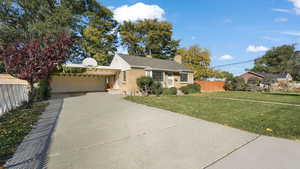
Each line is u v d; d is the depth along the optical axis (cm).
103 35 2489
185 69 2016
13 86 754
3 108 632
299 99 1179
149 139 385
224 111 700
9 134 409
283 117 586
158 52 3384
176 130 453
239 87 2250
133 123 527
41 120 560
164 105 860
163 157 293
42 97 1127
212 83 2292
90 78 2008
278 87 2588
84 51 2367
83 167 258
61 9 1898
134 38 3145
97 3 2411
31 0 1705
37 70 773
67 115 641
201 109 746
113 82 1962
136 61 1738
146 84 1459
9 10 1681
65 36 895
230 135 410
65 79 1820
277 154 303
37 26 1537
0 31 1438
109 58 2602
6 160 278
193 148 332
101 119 579
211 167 258
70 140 378
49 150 322
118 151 319
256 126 480
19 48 734
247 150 322
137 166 262
